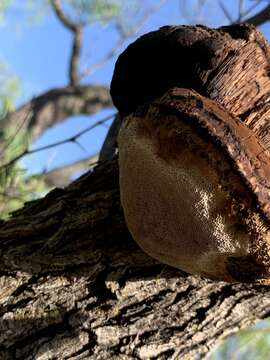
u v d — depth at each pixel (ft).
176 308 1.62
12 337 1.57
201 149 1.24
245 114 1.34
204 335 1.67
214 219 1.27
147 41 1.41
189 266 1.42
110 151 2.19
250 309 1.68
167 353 1.65
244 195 1.24
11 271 1.61
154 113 1.29
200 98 1.28
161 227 1.35
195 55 1.33
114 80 1.50
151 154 1.29
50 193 1.76
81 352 1.58
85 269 1.61
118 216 1.63
